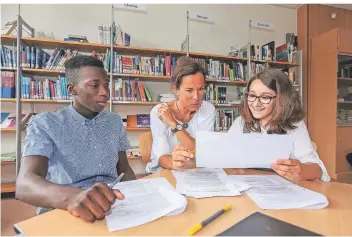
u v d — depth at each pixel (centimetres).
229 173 104
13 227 58
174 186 84
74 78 104
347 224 56
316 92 382
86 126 104
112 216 60
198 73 139
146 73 302
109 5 316
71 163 98
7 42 272
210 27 365
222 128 331
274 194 75
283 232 50
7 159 264
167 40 344
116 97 291
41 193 66
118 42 292
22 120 269
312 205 67
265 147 93
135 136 328
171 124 139
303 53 398
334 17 406
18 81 258
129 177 118
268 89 116
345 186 86
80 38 285
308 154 107
